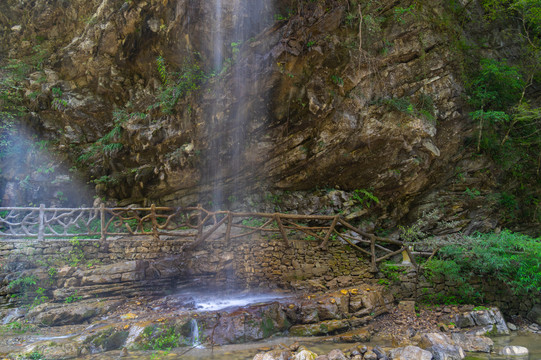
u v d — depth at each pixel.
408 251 7.91
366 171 8.74
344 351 4.84
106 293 6.66
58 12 11.55
